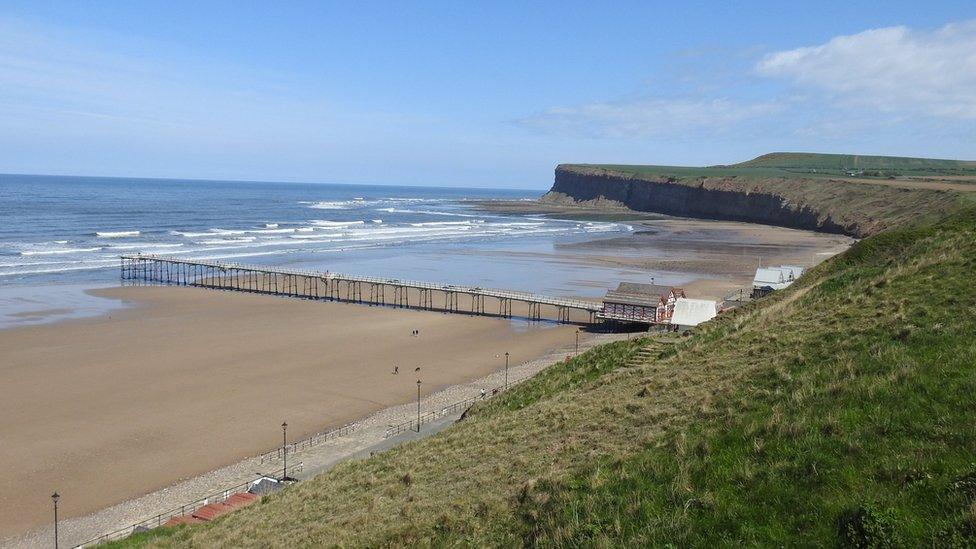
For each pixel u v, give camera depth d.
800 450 11.63
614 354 30.31
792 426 12.34
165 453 32.41
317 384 43.34
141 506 27.28
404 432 34.34
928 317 16.62
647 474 12.61
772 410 13.50
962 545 8.56
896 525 9.17
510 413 24.27
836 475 10.68
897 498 9.74
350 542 14.67
